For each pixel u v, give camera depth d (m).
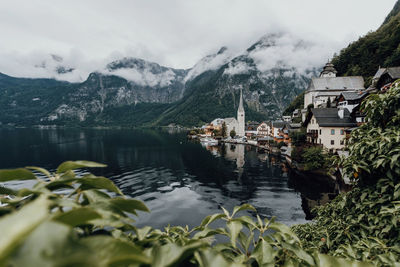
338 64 110.62
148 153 69.25
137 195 31.48
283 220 22.64
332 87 79.50
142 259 0.64
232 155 66.25
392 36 83.00
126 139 114.50
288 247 1.67
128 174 43.53
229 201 28.69
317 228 6.39
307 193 30.00
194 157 62.78
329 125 40.25
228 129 138.00
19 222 0.44
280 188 33.00
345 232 4.65
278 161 54.88
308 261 1.55
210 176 41.94
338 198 6.21
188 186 35.69
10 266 0.38
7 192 1.31
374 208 4.31
